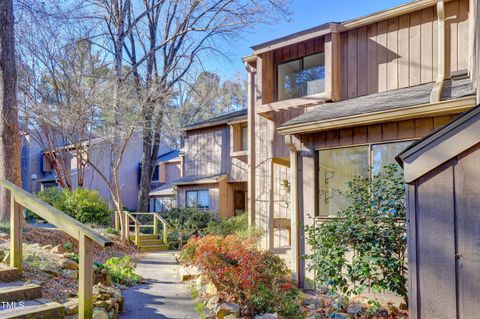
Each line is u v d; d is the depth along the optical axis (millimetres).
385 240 5348
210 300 5648
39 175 25344
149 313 5078
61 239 9688
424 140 2531
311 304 5988
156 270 9070
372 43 8812
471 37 6508
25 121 15203
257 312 5254
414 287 2525
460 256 2383
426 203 2520
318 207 7547
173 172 23266
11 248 4527
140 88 14055
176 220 15898
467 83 6637
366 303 5961
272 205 10086
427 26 8109
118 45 15078
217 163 17688
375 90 8688
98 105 13227
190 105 26531
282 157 10508
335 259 5488
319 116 7629
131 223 17734
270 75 10477
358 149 7145
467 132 2396
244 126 15828
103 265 7098
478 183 2355
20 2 10305
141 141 24688
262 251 6402
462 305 2355
